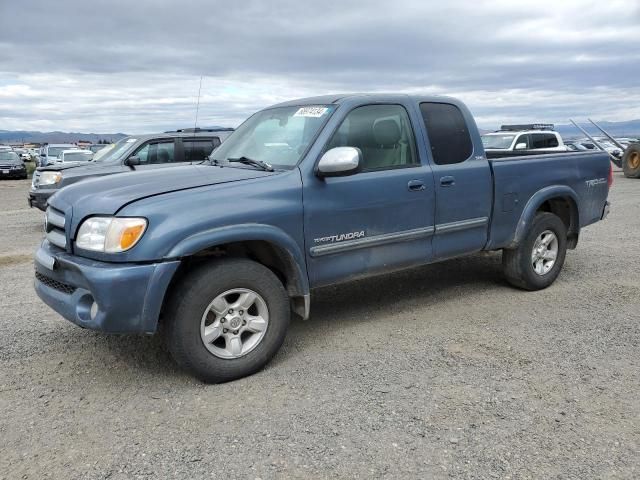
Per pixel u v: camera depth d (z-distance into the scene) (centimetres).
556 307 533
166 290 352
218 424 327
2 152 2975
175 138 1028
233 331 382
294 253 405
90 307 357
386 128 468
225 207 375
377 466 284
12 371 402
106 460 293
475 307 536
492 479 273
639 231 942
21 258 787
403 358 417
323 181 421
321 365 407
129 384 382
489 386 369
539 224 570
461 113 521
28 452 300
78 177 934
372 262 457
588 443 302
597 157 640
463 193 505
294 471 281
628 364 402
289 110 484
